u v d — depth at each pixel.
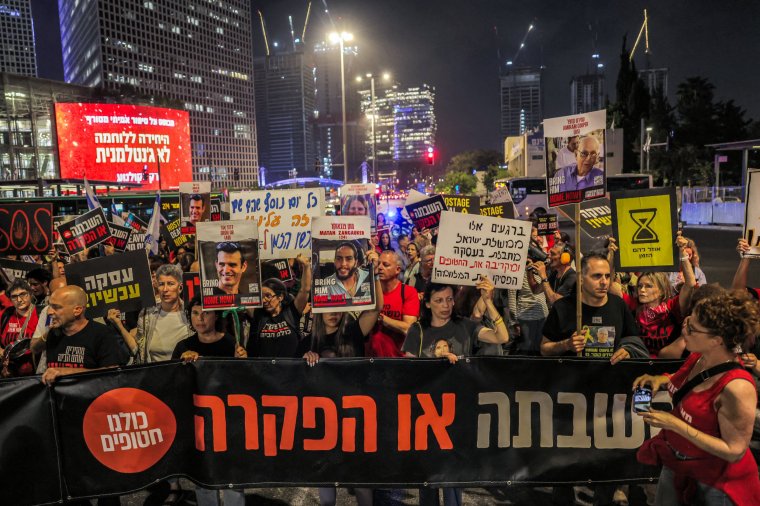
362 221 3.95
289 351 4.82
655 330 4.64
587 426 3.75
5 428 3.61
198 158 168.50
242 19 185.38
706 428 2.76
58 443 3.70
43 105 97.25
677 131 65.81
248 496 4.54
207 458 3.75
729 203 34.94
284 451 3.77
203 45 170.75
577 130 4.47
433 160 31.19
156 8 155.50
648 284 4.54
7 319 5.50
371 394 3.75
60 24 173.62
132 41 150.38
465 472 3.75
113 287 4.82
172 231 9.90
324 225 3.94
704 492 2.86
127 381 3.74
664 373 3.71
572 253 6.33
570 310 4.20
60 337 4.10
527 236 4.11
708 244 23.31
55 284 5.18
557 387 3.74
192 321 4.21
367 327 4.30
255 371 3.75
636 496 4.37
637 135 61.31
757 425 3.79
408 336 4.17
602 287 4.00
